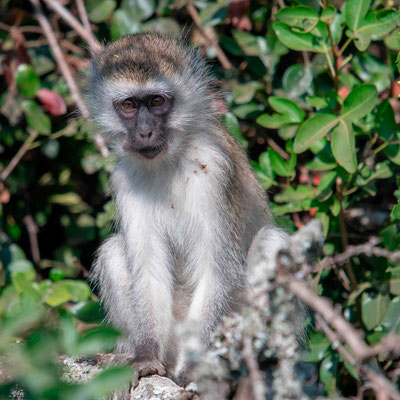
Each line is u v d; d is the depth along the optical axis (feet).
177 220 33.47
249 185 35.73
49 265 46.88
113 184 34.37
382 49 40.75
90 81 35.78
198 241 32.60
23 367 16.35
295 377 23.65
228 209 33.04
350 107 32.14
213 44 42.16
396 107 38.60
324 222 34.40
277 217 38.42
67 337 17.70
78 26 42.24
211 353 21.58
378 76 38.19
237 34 41.37
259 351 23.30
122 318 34.17
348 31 33.50
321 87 37.86
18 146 47.50
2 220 45.83
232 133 37.50
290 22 33.37
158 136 32.53
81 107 38.99
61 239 49.52
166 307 32.60
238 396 20.80
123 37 36.50
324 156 34.94
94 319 35.73
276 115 36.60
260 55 41.14
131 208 33.09
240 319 21.67
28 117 41.19
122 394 27.25
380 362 34.50
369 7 33.47
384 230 33.47
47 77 45.85
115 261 34.60
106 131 34.45
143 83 32.68
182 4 42.83
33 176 47.70
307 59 39.63
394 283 33.94
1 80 47.52
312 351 34.09
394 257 21.95
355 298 35.24
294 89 39.47
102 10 43.24
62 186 48.32
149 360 29.94
